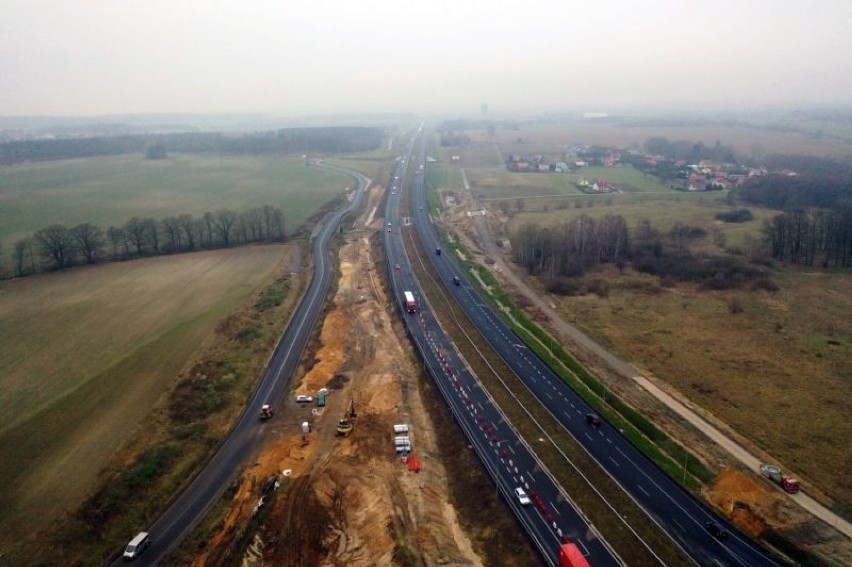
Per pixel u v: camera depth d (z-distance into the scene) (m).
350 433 94.50
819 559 67.12
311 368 117.12
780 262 181.00
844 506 76.88
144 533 73.44
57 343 124.00
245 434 95.75
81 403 100.50
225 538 73.38
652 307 149.12
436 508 78.88
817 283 162.12
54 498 78.44
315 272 177.38
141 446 89.31
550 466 85.06
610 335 132.25
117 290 157.50
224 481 84.62
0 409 98.81
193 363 114.19
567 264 179.12
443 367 116.25
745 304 148.25
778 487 80.56
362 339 130.75
